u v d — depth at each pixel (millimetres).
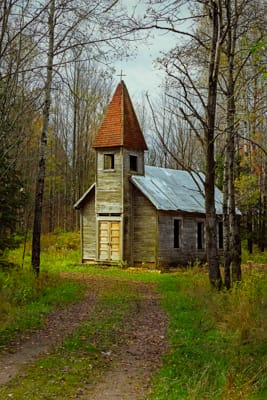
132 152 31812
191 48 17875
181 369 8953
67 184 57625
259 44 11211
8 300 15234
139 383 8312
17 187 18859
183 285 20625
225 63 19828
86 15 13039
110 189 31328
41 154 21000
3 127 14297
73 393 7699
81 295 18609
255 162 35875
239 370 8539
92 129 55562
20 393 7574
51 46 13977
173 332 12125
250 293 14414
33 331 12266
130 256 31078
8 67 13633
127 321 13789
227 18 16734
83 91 46938
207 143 17734
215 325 12422
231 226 18750
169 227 31344
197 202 34375
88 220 32875
